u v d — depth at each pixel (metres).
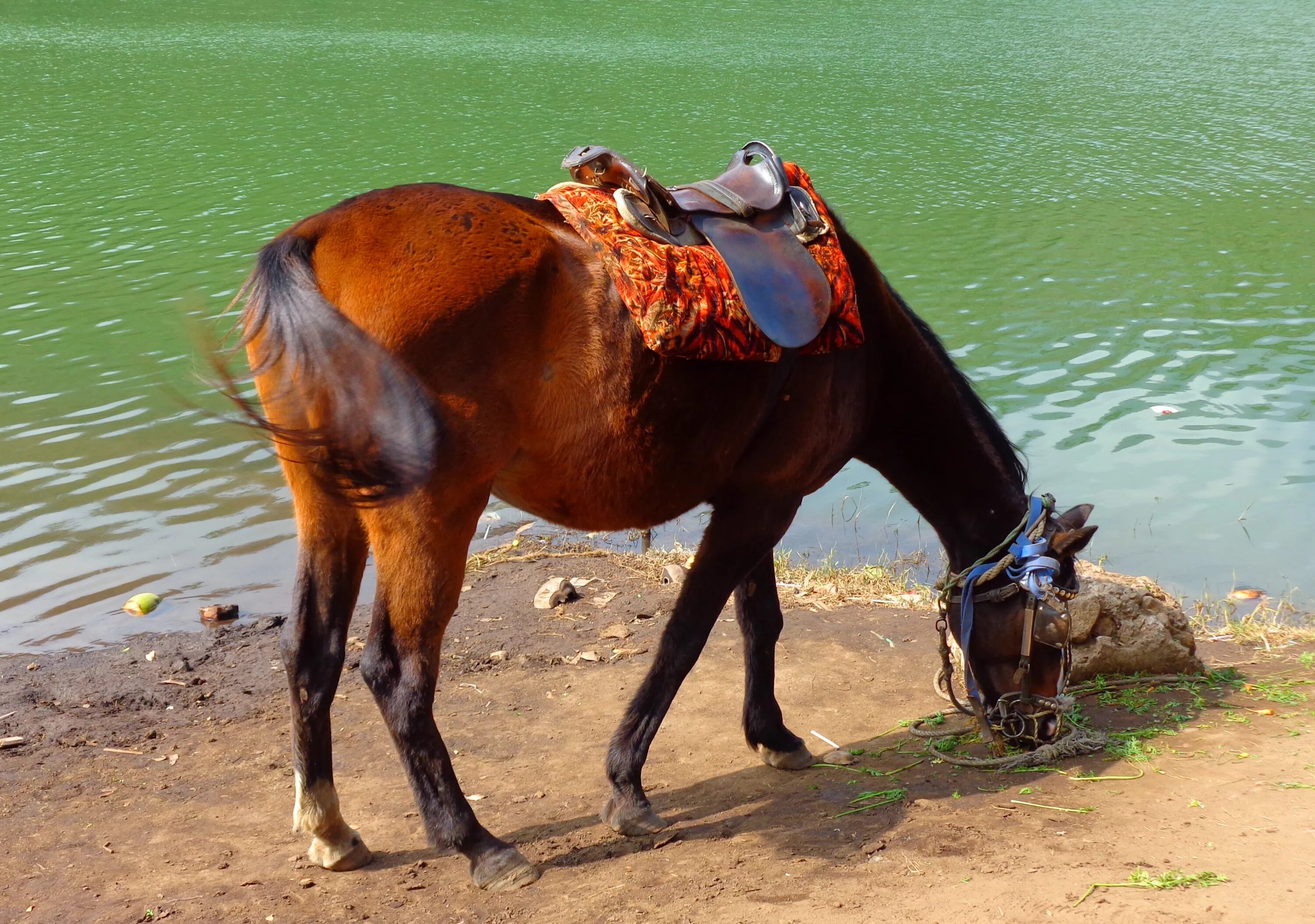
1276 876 2.92
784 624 5.48
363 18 32.19
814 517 7.12
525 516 7.14
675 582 5.98
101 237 12.23
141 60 24.50
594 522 3.38
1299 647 5.11
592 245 3.13
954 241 12.91
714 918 2.97
